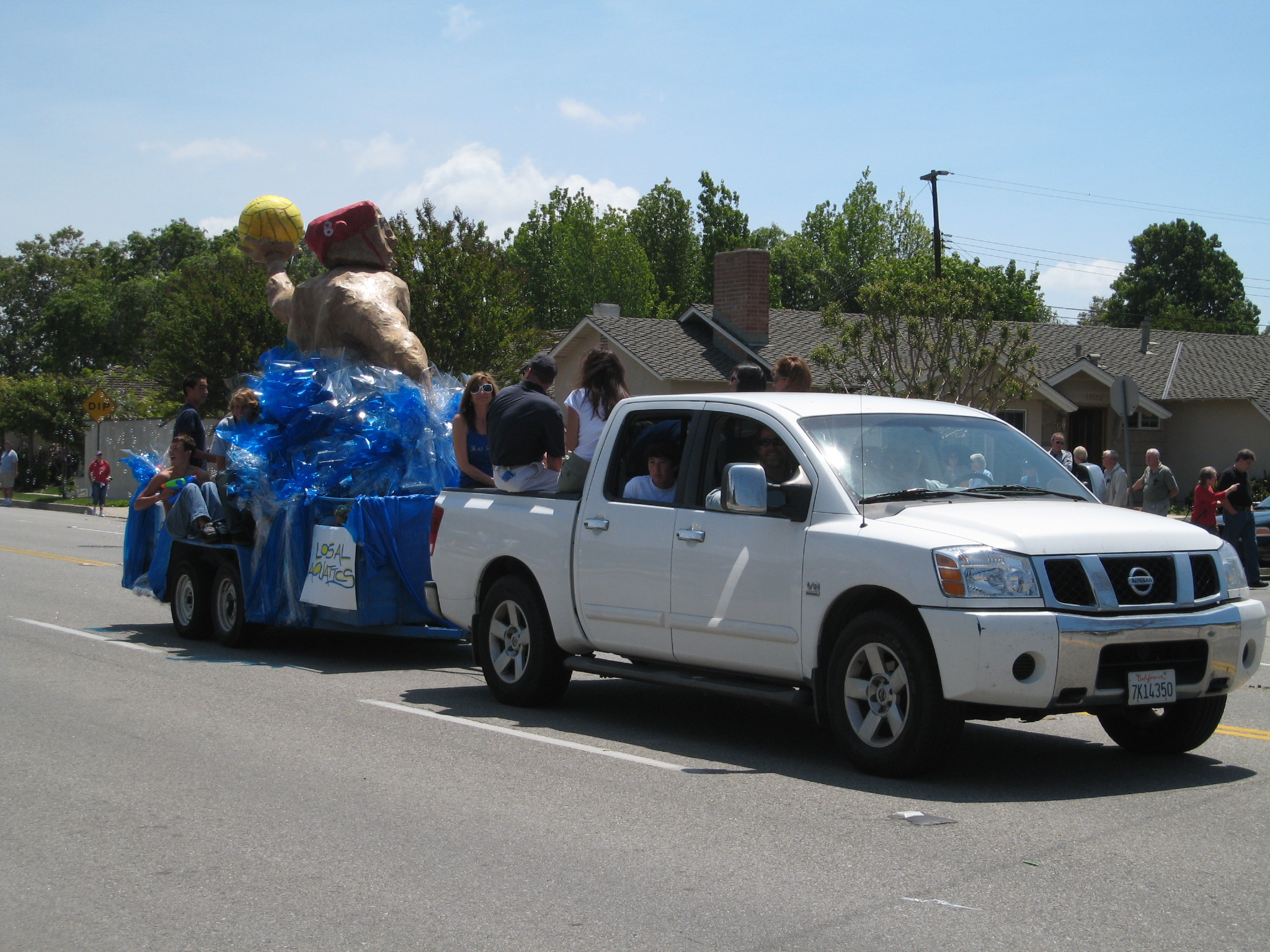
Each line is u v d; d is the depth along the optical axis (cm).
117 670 974
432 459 1059
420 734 749
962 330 2572
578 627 791
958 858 509
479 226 3148
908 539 614
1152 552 625
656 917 445
